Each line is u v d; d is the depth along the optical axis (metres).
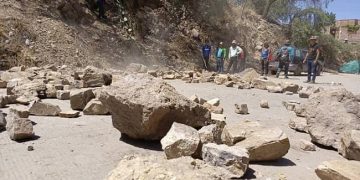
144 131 5.81
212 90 13.40
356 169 4.59
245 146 5.50
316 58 19.05
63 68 16.22
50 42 18.16
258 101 11.62
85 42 19.89
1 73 13.28
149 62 22.58
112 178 3.88
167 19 27.36
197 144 4.99
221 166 4.67
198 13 30.69
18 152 5.53
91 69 11.12
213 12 31.92
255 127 6.02
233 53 23.88
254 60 32.16
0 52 16.14
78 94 8.39
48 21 19.20
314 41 19.12
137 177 3.76
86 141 6.09
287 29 42.38
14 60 16.19
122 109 5.89
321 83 19.73
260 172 5.12
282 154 5.68
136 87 5.90
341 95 7.08
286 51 22.25
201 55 27.22
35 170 4.91
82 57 18.59
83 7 21.92
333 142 6.61
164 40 25.84
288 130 7.86
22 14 18.56
